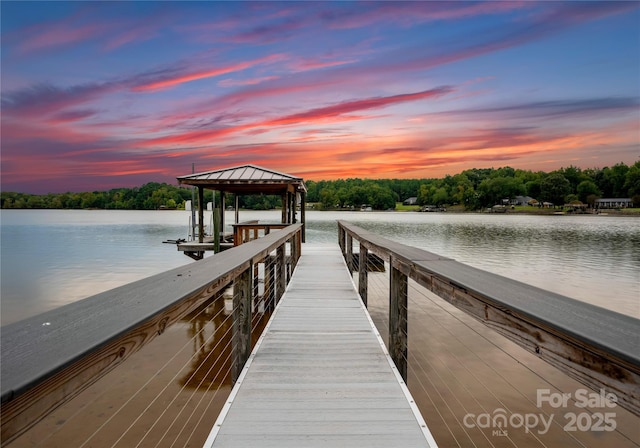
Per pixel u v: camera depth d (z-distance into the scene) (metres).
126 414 4.33
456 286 1.78
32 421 0.74
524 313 1.20
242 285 2.89
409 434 2.01
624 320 1.09
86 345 0.89
